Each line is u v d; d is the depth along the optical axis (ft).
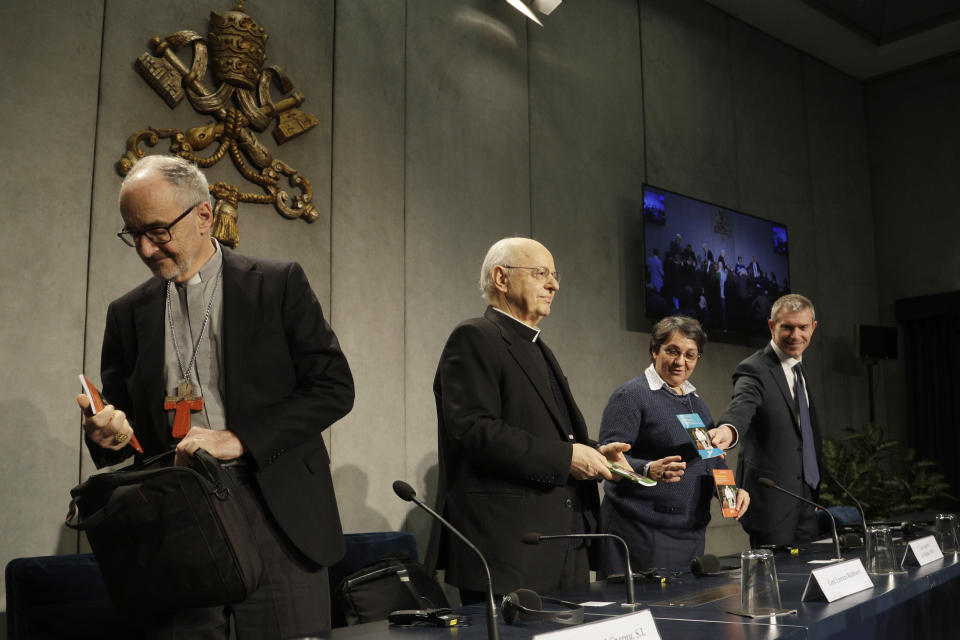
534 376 7.08
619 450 7.29
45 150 9.98
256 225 11.68
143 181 5.02
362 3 13.47
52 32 10.21
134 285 10.50
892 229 25.39
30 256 9.73
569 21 17.30
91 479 4.62
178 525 4.33
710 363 18.94
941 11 22.91
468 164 14.69
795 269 22.34
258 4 12.15
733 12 21.77
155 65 10.85
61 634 7.48
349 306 12.56
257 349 5.41
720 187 20.36
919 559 6.84
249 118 11.62
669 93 19.44
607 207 17.30
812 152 23.79
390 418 12.79
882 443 21.74
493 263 7.67
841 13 22.61
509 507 6.53
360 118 13.15
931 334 24.29
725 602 5.05
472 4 15.29
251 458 5.06
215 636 4.81
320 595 5.28
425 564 6.89
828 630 4.47
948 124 24.66
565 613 4.71
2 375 9.37
